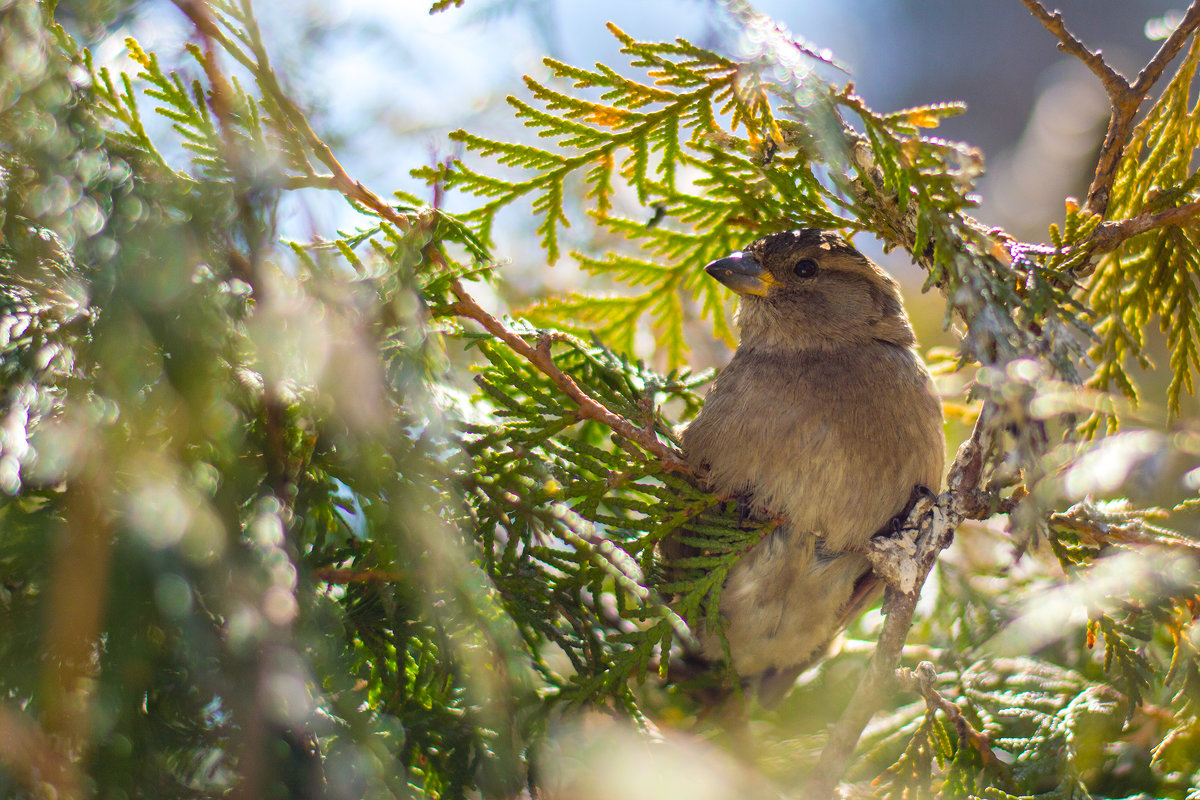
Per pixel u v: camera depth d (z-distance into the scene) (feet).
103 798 7.23
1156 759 8.00
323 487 7.91
